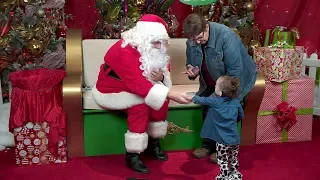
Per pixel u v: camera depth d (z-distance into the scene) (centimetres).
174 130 291
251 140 304
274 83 299
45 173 259
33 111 263
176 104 286
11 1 310
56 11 324
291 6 373
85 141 280
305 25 374
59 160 274
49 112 265
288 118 299
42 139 268
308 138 316
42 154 271
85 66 311
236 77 238
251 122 299
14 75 278
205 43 248
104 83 265
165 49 255
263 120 303
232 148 241
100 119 278
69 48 294
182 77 326
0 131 304
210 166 271
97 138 281
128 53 249
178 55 322
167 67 267
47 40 320
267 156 286
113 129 281
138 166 261
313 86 308
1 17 311
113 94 263
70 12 345
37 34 314
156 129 271
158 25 250
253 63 270
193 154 283
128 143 260
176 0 354
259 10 373
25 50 319
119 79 261
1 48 316
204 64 258
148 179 251
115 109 267
